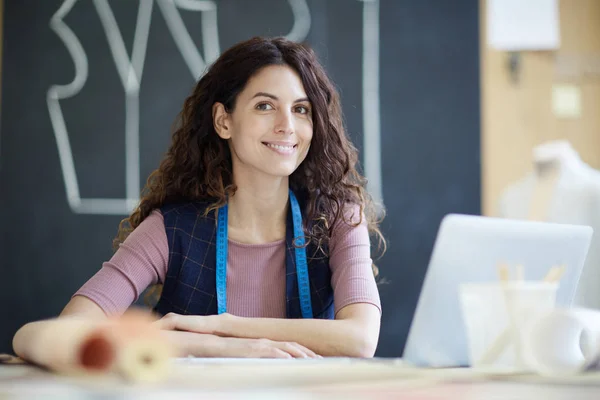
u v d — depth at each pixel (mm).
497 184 3639
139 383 715
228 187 1799
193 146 1847
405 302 3555
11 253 3445
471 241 1255
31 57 3475
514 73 3668
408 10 3625
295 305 1758
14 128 3461
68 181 3469
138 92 3500
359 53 3592
